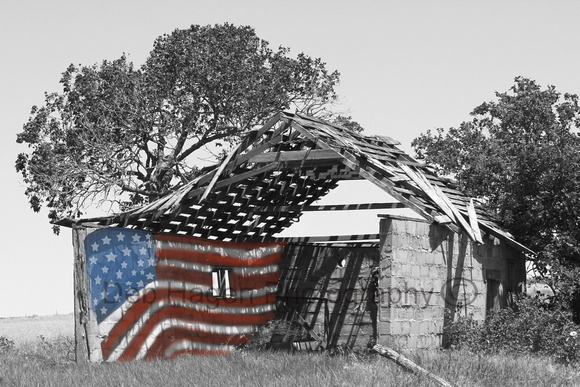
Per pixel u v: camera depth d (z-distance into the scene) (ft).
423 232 63.87
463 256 69.21
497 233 73.87
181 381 44.39
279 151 65.87
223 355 61.31
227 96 118.01
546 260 78.95
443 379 43.11
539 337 63.10
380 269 60.54
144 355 62.75
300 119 65.67
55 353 69.41
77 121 118.42
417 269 62.85
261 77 120.57
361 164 64.23
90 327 59.41
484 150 89.15
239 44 120.57
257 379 43.73
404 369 45.19
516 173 82.94
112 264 61.77
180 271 67.15
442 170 91.71
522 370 47.55
